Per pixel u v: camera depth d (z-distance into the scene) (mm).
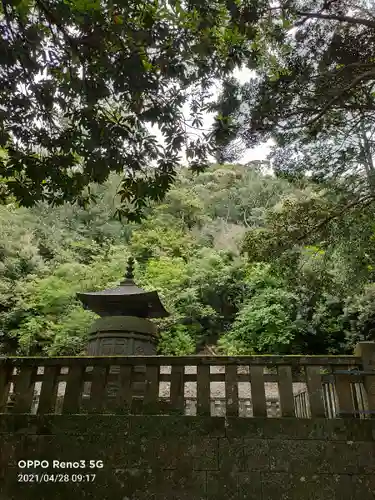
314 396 3760
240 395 9758
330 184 6719
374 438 3545
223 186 27156
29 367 4094
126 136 4207
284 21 4789
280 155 6457
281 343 14250
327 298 13891
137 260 19797
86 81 3816
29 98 4039
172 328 15195
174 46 3945
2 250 17188
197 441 3602
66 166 4480
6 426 3754
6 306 15844
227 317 17531
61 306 15594
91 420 3730
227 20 4453
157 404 3812
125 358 4039
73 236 20844
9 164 4355
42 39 3514
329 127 5812
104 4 3539
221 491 3439
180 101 4180
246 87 4969
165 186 4586
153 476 3521
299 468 3479
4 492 3561
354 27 5008
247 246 7859
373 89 5422
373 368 3789
